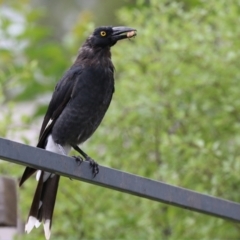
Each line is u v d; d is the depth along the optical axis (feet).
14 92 51.80
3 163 40.70
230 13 39.32
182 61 40.37
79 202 40.57
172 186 28.02
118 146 41.98
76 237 40.83
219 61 39.37
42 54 49.32
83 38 51.11
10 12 50.34
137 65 41.37
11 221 33.71
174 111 40.73
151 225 41.11
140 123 41.47
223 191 39.40
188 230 40.83
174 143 38.40
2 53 47.98
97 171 26.91
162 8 41.27
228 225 39.86
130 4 55.36
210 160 38.17
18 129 40.16
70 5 75.77
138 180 27.37
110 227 40.93
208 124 40.75
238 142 38.27
